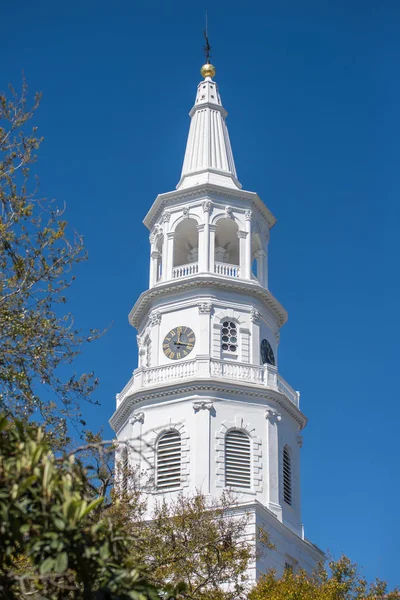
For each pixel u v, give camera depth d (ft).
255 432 212.23
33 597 71.26
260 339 226.38
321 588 172.65
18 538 56.18
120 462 139.54
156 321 226.58
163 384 215.10
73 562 58.59
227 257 245.86
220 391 213.87
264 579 177.68
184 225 238.68
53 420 95.71
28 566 85.46
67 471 62.13
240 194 238.07
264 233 242.99
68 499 57.41
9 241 96.63
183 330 222.69
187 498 176.14
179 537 140.87
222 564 143.33
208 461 205.16
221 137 254.68
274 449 213.05
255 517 195.00
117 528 62.23
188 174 246.27
